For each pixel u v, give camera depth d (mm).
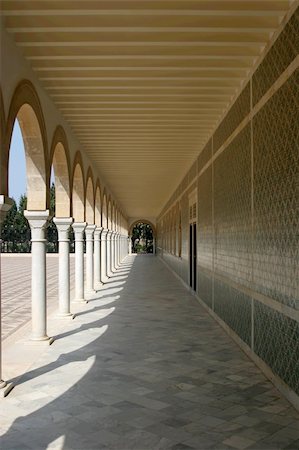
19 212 51625
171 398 4848
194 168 13250
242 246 6902
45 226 7312
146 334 8094
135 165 14367
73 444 3793
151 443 3799
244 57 5840
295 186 4453
